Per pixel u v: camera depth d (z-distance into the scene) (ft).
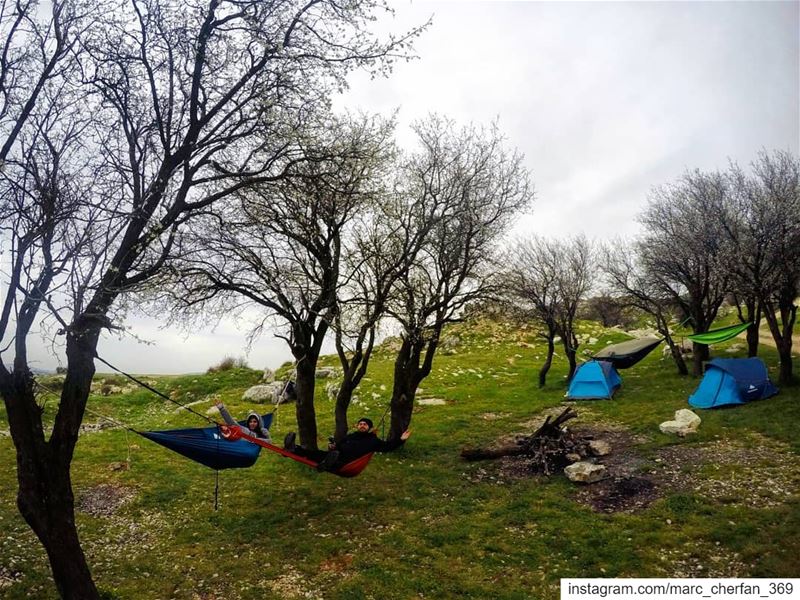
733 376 74.74
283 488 58.23
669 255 92.73
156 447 73.41
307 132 44.98
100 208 33.50
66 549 32.42
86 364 33.60
